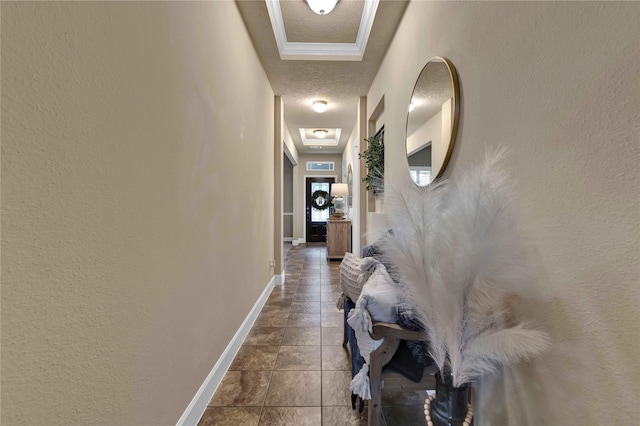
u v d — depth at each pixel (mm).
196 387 1371
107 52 781
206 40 1474
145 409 970
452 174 1373
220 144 1676
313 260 5793
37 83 595
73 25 676
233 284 1943
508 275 759
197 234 1378
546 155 795
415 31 1908
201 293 1426
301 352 2033
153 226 1009
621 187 601
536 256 821
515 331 725
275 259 3865
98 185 754
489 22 1071
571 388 713
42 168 608
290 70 3010
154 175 1012
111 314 805
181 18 1215
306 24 2439
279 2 2184
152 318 1009
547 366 779
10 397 556
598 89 644
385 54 2684
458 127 1316
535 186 836
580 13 688
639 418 568
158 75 1036
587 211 677
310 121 5004
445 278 752
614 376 617
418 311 829
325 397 1557
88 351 729
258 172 2715
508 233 760
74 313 688
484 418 1001
